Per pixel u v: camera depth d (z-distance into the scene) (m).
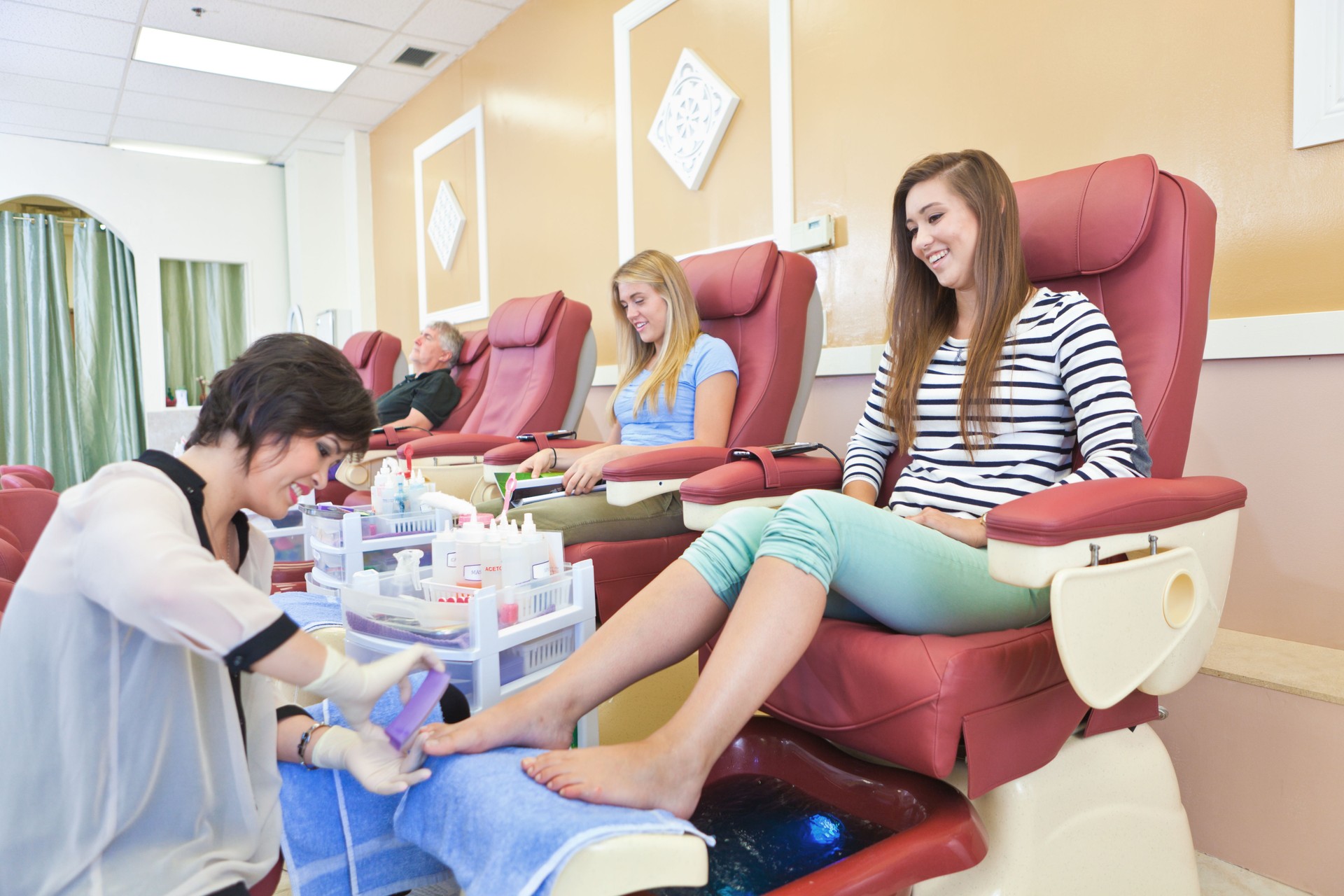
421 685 0.92
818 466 1.70
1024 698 1.02
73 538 0.72
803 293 2.08
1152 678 1.11
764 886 0.99
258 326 6.39
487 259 4.50
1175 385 1.22
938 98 2.28
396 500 1.90
